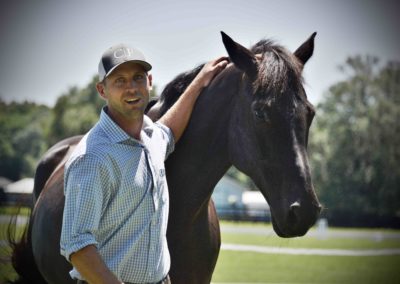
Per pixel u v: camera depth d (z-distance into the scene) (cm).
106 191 349
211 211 488
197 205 449
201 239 457
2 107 8600
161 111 480
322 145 6438
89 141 357
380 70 7025
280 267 1518
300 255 1827
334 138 6488
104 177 347
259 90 395
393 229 4397
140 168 361
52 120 7162
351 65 7056
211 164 446
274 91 389
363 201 6244
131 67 366
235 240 2211
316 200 379
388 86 6838
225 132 440
